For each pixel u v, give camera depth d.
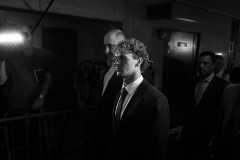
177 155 3.54
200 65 2.42
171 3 3.46
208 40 5.34
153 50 4.19
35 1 2.66
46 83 2.65
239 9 5.07
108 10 3.34
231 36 6.30
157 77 3.93
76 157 3.10
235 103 1.74
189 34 4.93
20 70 2.42
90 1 3.11
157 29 4.18
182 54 4.87
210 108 2.32
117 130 1.44
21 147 2.45
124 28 3.61
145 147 1.39
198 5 4.71
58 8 2.83
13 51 2.33
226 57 6.07
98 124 1.76
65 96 4.89
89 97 2.76
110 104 1.71
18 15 4.02
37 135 2.55
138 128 1.37
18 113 2.40
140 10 3.79
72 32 4.82
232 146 1.74
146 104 1.36
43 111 2.58
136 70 1.41
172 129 4.81
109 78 1.88
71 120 4.45
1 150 2.37
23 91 2.45
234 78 2.02
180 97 5.04
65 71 4.80
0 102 2.40
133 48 1.34
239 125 1.70
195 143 2.46
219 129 1.91
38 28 4.30
